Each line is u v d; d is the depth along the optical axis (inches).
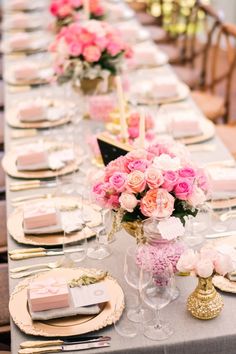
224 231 116.0
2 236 142.2
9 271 109.0
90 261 109.9
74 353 91.5
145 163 100.3
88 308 97.0
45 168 139.3
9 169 140.3
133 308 98.5
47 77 189.3
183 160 102.9
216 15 219.3
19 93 183.6
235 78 295.3
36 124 162.4
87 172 131.7
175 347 93.1
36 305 96.3
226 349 94.9
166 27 296.5
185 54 255.9
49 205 121.1
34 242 114.7
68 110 166.4
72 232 112.8
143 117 114.4
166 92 175.3
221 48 320.8
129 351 92.1
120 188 97.3
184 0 283.6
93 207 119.1
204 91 235.1
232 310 98.5
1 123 193.5
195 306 96.3
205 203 112.7
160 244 97.3
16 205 128.0
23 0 270.8
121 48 154.8
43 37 227.0
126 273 95.5
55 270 107.0
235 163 139.6
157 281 91.5
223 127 193.6
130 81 181.9
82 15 197.6
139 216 99.3
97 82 157.6
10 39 224.4
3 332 117.4
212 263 93.0
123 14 251.6
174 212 99.3
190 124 151.3
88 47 152.4
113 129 147.0
